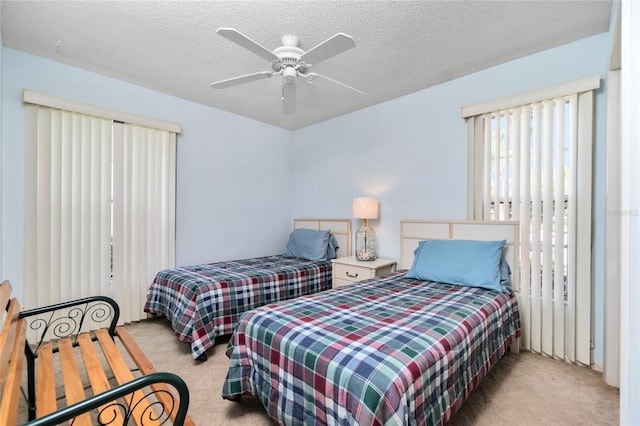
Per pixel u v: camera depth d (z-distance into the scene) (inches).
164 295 111.0
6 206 92.7
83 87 105.7
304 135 172.9
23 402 70.9
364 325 59.7
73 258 104.3
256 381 61.8
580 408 67.9
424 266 100.1
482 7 73.3
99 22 79.1
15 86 93.6
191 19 77.5
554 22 79.4
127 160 116.0
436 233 115.3
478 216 106.1
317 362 49.8
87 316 106.6
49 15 76.3
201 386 77.3
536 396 72.2
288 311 68.1
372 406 41.5
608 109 77.2
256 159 161.0
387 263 122.9
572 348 87.0
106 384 52.9
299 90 122.4
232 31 63.6
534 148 93.9
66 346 67.3
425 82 115.5
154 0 71.0
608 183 76.7
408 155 127.2
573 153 87.0
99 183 109.0
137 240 118.4
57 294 100.7
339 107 142.3
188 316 94.1
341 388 45.5
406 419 41.4
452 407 51.9
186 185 134.0
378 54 94.8
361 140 144.6
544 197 92.4
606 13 75.7
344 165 152.3
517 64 98.5
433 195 119.2
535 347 93.4
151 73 108.3
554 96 88.7
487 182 104.4
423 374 46.5
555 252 90.5
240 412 67.3
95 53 94.9
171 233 127.6
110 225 112.0
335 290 86.7
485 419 64.3
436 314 66.0
